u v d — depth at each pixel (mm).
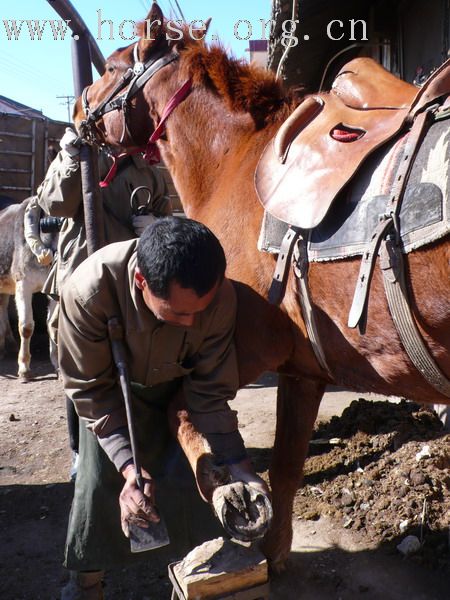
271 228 1826
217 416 1648
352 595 2258
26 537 2715
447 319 1455
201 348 1674
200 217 2260
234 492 1422
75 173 2559
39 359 6309
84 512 1832
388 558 2422
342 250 1611
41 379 5516
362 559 2432
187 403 1707
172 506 1851
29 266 5414
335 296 1681
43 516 2893
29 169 8391
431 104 1563
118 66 2604
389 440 3135
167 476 1839
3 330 6320
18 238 5469
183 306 1421
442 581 2281
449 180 1412
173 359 1664
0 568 2494
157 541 1503
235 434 1653
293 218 1692
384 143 1621
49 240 5125
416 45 5145
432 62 4695
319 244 1677
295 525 2686
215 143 2225
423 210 1448
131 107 2510
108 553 1840
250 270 1926
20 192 8383
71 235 2785
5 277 5637
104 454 1793
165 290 1385
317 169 1717
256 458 3395
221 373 1677
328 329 1751
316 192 1676
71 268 2748
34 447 3750
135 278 1504
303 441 2307
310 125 1845
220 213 2066
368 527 2602
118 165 2814
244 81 2172
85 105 2697
